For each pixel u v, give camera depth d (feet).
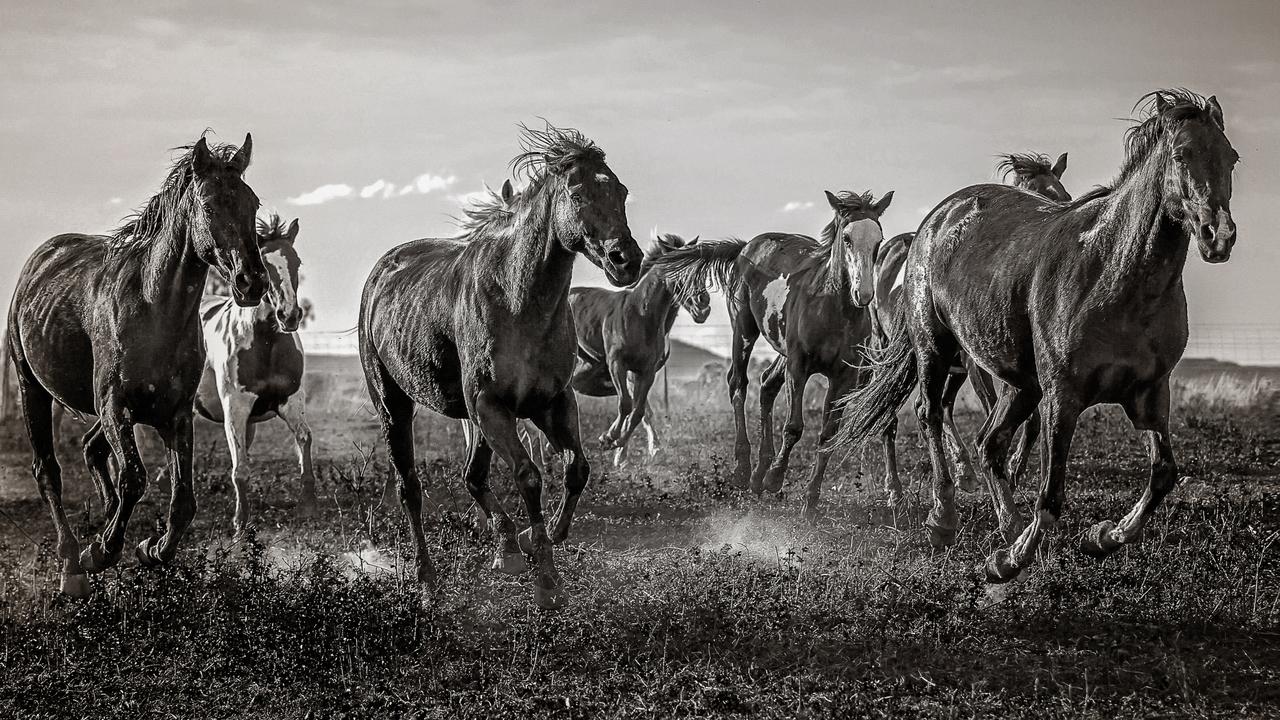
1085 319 21.61
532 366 22.57
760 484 38.45
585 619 22.35
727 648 20.94
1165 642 20.54
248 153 24.45
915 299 27.73
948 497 27.78
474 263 23.20
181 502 24.62
